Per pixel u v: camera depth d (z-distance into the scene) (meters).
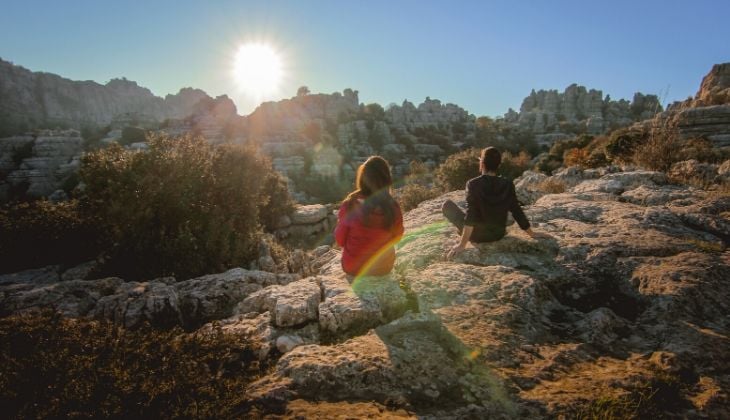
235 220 12.18
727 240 5.39
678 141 12.94
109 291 6.03
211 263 9.84
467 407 2.50
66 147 105.50
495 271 4.41
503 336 3.26
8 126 161.62
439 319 3.51
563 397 2.53
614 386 2.64
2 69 187.88
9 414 2.38
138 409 2.44
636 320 3.59
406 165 108.69
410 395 2.63
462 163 21.09
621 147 21.61
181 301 5.78
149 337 3.30
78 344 3.06
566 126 148.25
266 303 4.61
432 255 5.12
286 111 136.38
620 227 5.71
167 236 9.23
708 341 3.08
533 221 6.45
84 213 10.33
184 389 2.62
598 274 4.39
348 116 142.50
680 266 4.18
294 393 2.67
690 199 7.14
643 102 172.00
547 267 4.60
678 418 2.39
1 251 9.47
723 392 2.56
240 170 13.80
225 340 3.53
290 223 20.47
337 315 3.71
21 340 3.08
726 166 9.74
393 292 4.04
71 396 2.45
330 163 98.81
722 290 3.77
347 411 2.45
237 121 122.94
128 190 9.58
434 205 8.56
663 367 2.84
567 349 3.14
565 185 11.91
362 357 2.96
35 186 89.88
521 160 39.00
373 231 4.24
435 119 161.88
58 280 8.62
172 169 10.35
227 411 2.49
